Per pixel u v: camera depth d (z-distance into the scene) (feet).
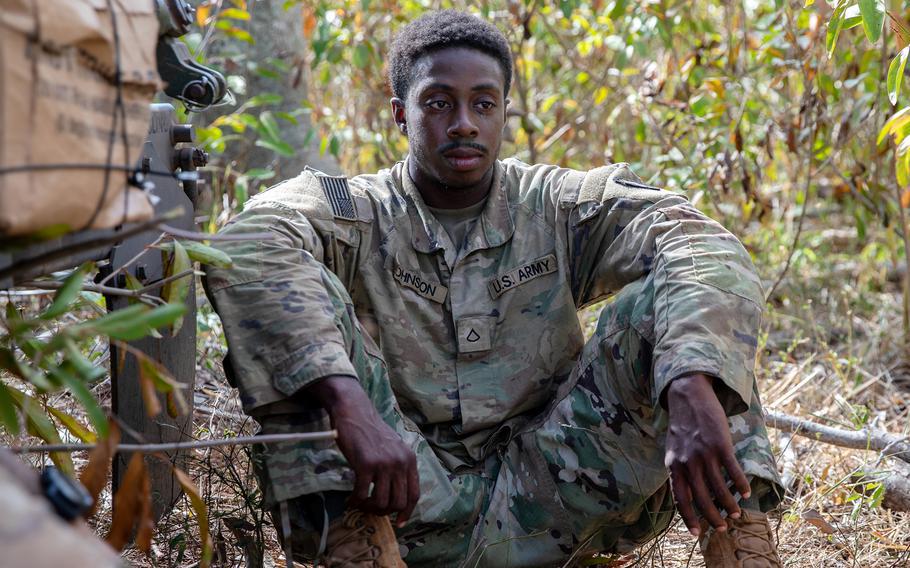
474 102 7.89
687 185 14.61
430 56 7.90
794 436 10.70
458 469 7.85
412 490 6.48
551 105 17.92
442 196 8.12
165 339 7.83
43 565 3.39
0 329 8.18
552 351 8.11
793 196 16.80
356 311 8.05
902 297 15.58
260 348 6.78
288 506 6.83
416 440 7.45
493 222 8.17
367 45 15.43
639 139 15.44
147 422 7.68
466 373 7.99
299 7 16.22
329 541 6.66
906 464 9.96
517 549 7.63
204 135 13.16
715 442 6.51
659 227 7.60
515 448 7.91
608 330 7.49
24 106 4.22
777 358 13.44
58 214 4.48
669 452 6.66
